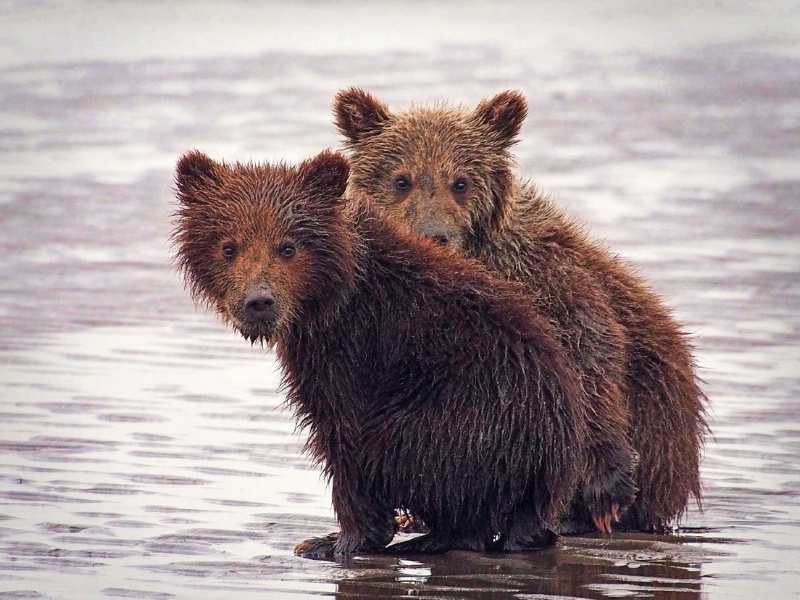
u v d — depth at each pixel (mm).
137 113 38438
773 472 13273
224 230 11000
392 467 11141
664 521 12766
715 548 11359
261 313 10656
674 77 44625
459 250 13875
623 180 29828
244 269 10789
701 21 57500
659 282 21109
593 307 12984
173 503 12047
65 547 10875
